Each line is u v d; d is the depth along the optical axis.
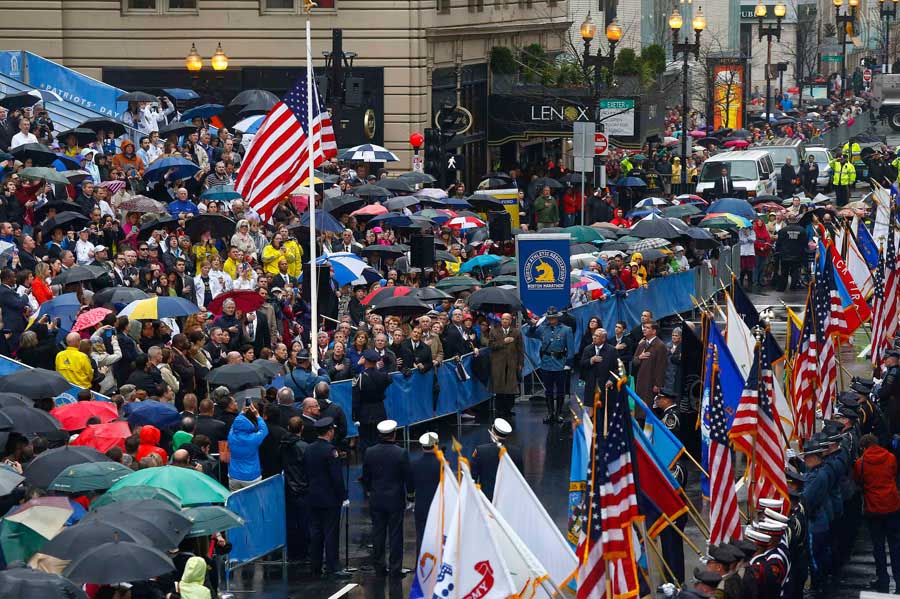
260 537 41.56
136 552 28.58
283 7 111.25
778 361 50.38
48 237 60.78
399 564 41.28
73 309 49.78
